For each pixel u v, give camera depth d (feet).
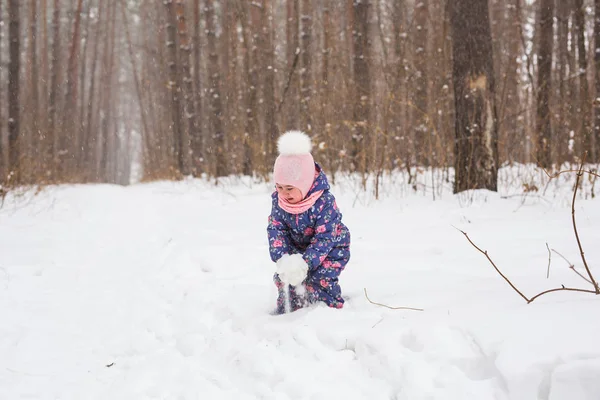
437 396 6.18
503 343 6.28
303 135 9.73
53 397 8.04
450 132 26.50
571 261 11.57
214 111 45.14
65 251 17.72
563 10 47.06
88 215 25.90
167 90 69.82
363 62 34.27
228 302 10.85
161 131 73.26
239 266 13.92
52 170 45.32
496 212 19.25
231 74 47.70
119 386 8.22
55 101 66.08
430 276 11.14
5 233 20.26
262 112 45.14
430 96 29.12
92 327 11.02
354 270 12.48
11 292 13.04
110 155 122.52
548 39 33.91
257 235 17.95
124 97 128.26
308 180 9.59
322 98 30.55
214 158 43.47
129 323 11.18
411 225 18.06
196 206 27.53
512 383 5.75
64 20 99.76
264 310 10.24
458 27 22.88
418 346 7.05
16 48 42.29
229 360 8.53
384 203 22.58
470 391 6.07
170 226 21.36
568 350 5.82
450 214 19.12
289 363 7.76
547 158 25.64
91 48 108.27
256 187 33.19
